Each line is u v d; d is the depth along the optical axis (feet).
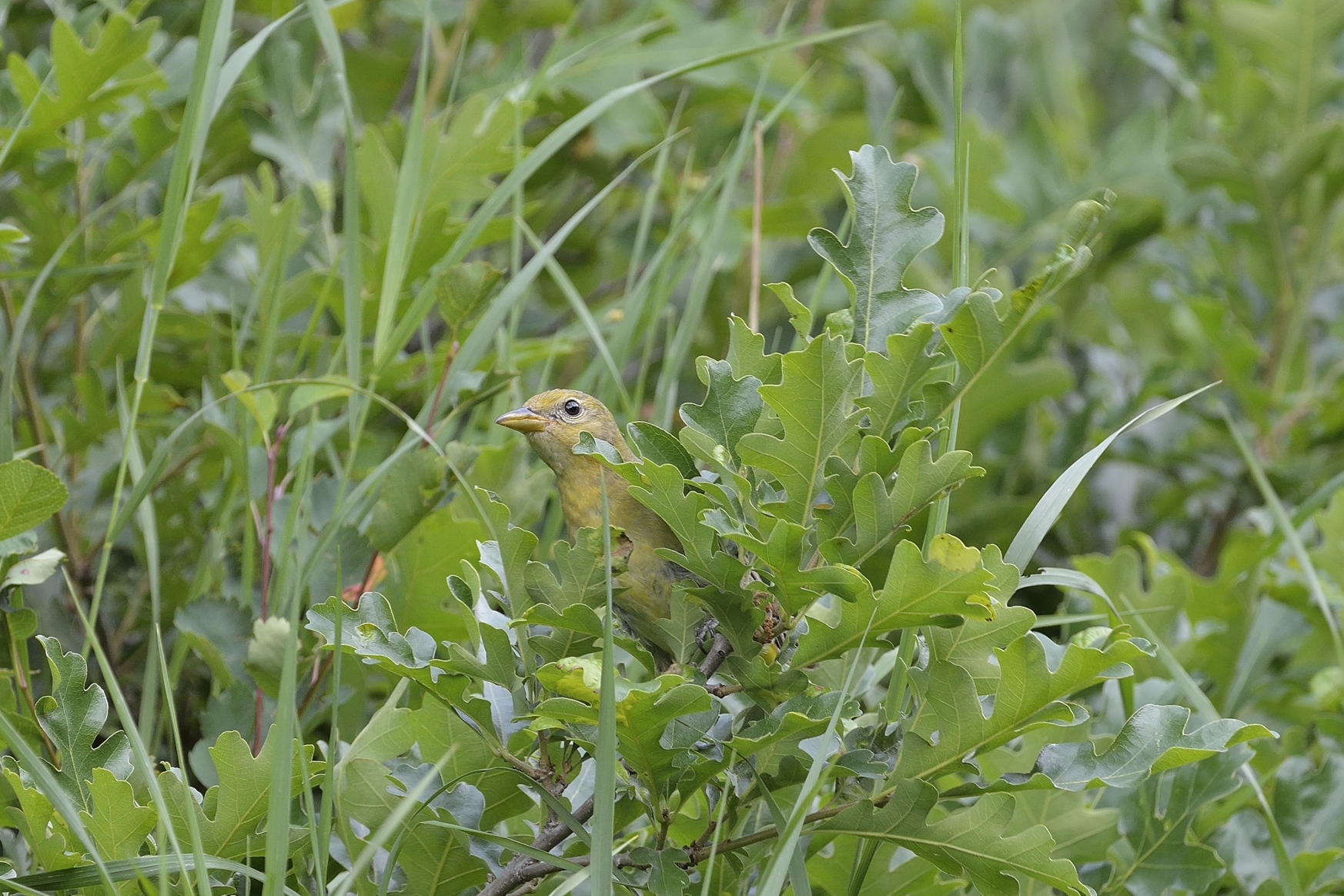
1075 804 19.62
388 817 16.42
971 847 14.52
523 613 15.10
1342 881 20.20
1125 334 45.06
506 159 26.73
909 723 15.96
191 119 19.72
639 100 34.04
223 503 24.79
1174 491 37.09
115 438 27.40
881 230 15.65
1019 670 14.21
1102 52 63.72
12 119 26.89
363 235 29.86
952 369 16.21
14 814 15.74
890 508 14.14
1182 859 19.12
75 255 26.35
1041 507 16.66
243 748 15.78
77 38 23.07
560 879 16.81
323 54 36.63
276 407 22.02
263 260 26.21
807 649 14.73
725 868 16.56
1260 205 36.06
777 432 15.58
